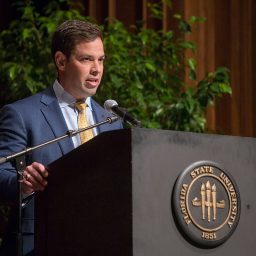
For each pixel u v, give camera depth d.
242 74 12.42
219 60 12.34
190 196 4.36
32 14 10.02
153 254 4.23
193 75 10.10
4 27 12.53
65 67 6.23
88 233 4.54
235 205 4.52
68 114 6.23
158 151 4.33
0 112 6.11
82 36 6.17
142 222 4.23
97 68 6.20
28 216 5.71
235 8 12.45
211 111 11.88
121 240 4.27
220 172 4.48
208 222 4.39
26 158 5.84
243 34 12.48
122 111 5.42
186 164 4.41
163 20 11.71
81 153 4.64
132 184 4.23
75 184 4.69
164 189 4.32
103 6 12.02
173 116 9.55
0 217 10.75
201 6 12.10
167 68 10.64
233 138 4.61
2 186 5.52
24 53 9.96
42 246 4.99
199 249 4.39
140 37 10.02
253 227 4.61
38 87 9.45
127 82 9.57
